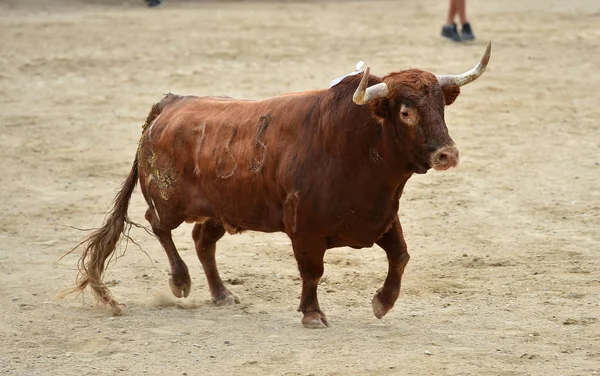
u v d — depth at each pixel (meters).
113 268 19.47
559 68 41.19
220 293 17.23
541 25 52.69
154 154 17.12
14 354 14.53
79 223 22.75
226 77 40.16
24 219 23.02
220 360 14.11
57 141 31.02
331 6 64.56
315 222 14.96
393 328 15.52
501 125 32.31
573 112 33.88
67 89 38.84
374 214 14.80
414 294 17.41
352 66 41.81
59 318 16.31
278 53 45.41
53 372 13.77
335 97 14.82
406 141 13.92
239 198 16.00
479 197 24.48
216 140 16.28
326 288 17.89
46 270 19.22
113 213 17.39
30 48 47.41
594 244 20.36
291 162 15.11
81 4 66.12
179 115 17.05
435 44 46.88
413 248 20.45
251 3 66.81
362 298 17.31
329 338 15.01
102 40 49.72
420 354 14.19
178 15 59.56
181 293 17.20
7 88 39.03
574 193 24.55
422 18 57.25
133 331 15.55
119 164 28.36
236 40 49.25
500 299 17.00
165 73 41.41
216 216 16.53
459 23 53.94
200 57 44.91
